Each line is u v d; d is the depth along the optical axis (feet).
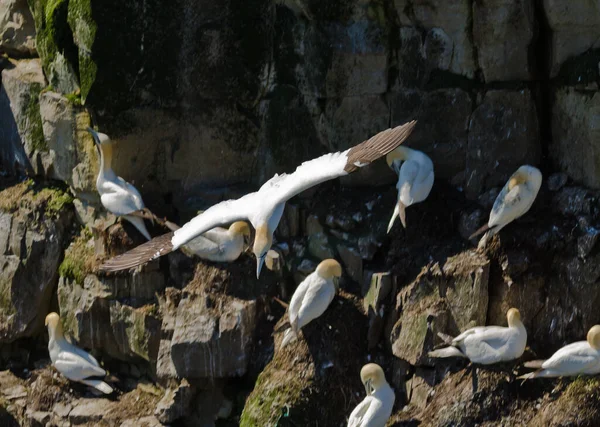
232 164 61.82
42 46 62.39
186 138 61.26
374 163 59.36
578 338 54.29
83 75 59.11
